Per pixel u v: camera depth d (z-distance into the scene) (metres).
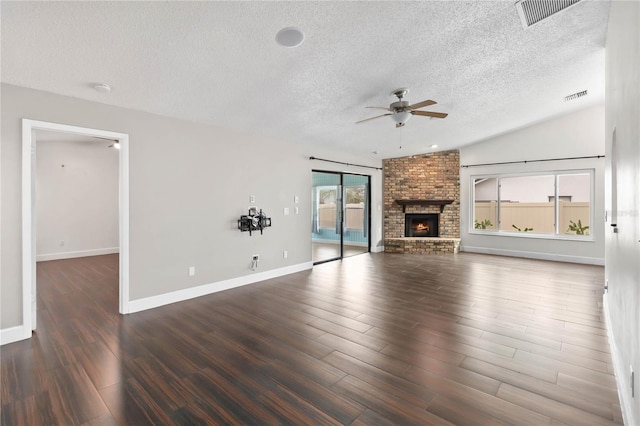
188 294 3.98
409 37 2.47
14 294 2.77
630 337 1.68
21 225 2.80
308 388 2.04
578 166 6.01
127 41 2.22
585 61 3.38
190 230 4.01
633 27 1.55
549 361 2.37
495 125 5.69
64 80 2.73
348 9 2.07
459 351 2.54
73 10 1.86
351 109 3.95
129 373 2.23
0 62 2.39
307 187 5.72
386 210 7.73
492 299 3.88
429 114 3.41
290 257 5.39
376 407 1.85
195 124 4.07
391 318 3.27
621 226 2.09
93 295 4.11
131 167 3.49
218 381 2.13
